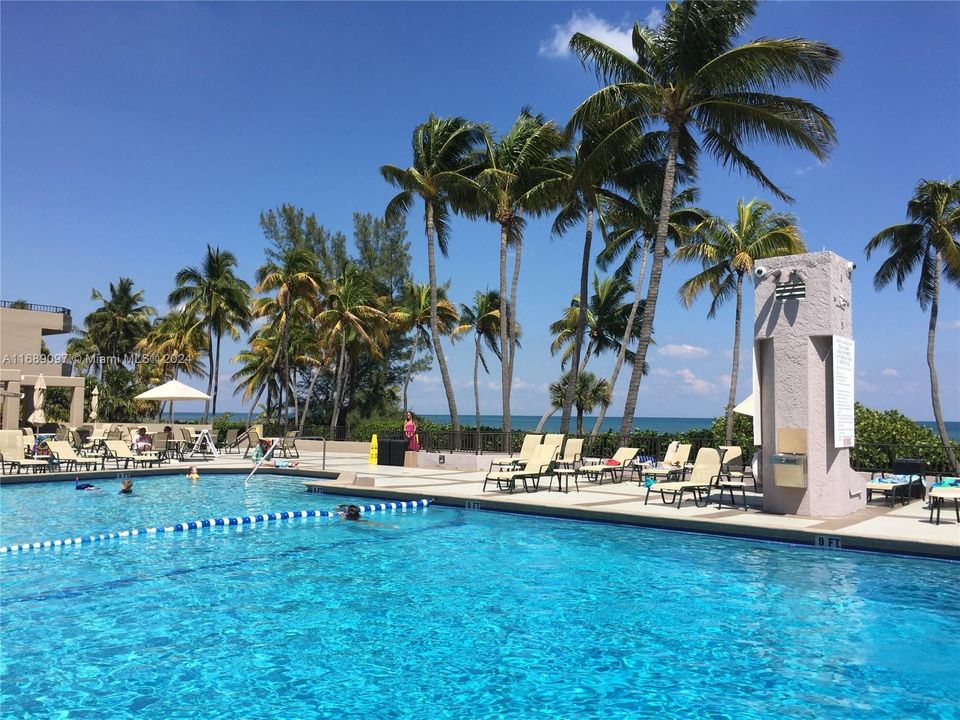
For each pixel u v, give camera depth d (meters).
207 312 43.66
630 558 9.09
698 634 6.05
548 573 8.30
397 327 41.19
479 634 6.04
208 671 5.16
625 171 23.30
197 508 13.34
